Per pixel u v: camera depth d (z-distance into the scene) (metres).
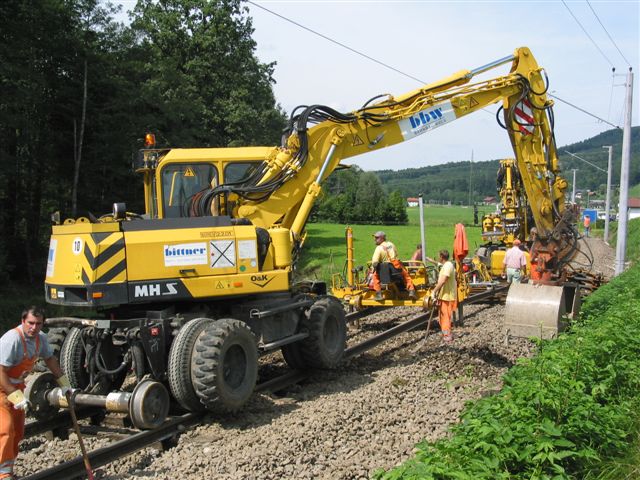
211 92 35.91
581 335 8.01
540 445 4.91
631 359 7.83
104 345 7.99
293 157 10.07
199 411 7.83
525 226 19.36
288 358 10.01
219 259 8.21
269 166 9.73
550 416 5.59
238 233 8.38
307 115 10.12
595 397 6.75
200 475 6.11
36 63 25.25
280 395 9.04
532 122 13.84
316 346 9.58
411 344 12.16
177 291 7.95
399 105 11.54
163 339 7.75
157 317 7.98
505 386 6.82
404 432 7.25
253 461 6.29
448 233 53.12
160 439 7.07
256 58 38.59
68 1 26.17
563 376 6.17
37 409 7.38
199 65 35.44
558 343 7.93
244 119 35.09
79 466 6.18
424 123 11.55
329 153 10.43
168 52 36.31
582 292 17.05
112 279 7.62
